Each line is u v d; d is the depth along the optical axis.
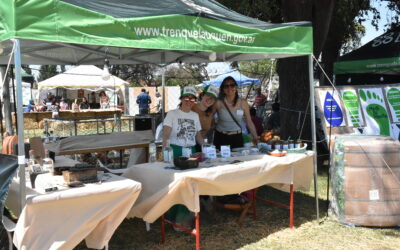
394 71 7.91
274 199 5.62
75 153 5.77
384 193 4.32
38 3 2.60
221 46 3.70
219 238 4.18
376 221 4.34
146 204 3.55
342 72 8.21
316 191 4.66
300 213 4.98
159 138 6.19
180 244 4.01
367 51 8.03
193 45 3.49
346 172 4.46
